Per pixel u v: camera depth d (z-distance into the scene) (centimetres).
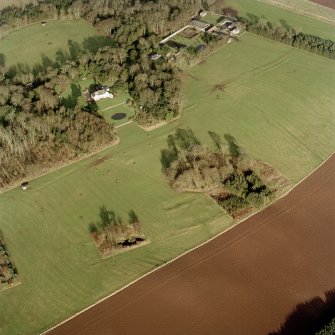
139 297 13075
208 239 14638
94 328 12331
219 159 17175
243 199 15650
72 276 13512
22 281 13375
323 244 14625
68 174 16700
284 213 15588
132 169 16850
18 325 12356
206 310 12794
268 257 14200
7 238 14550
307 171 17200
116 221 14988
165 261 13975
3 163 16800
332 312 12756
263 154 17625
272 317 12650
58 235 14625
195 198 15825
